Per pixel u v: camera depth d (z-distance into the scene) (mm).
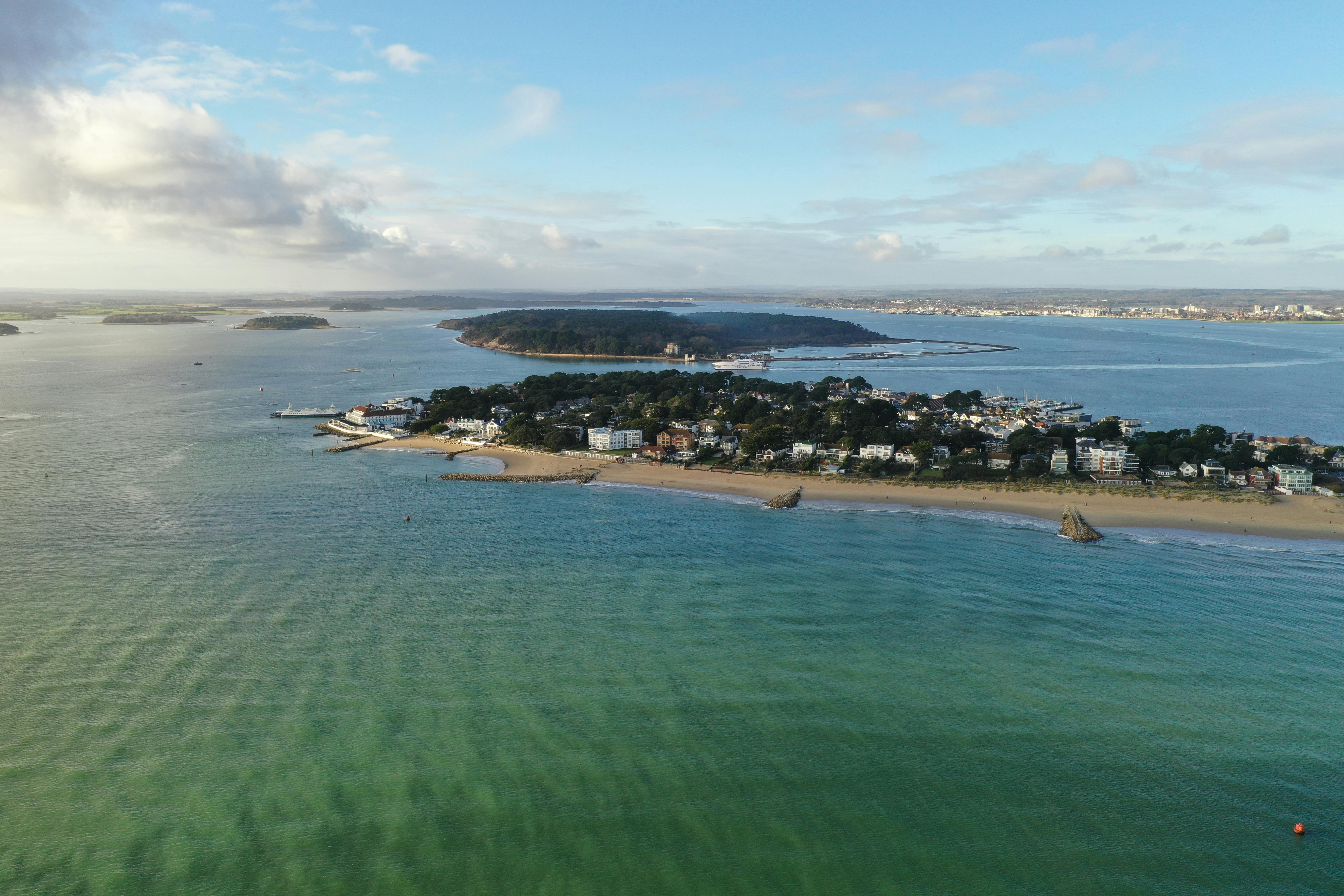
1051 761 75062
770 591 116688
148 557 125750
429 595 112625
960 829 66250
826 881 60812
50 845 63344
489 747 76000
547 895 59312
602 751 75688
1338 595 117438
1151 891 60062
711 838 65000
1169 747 77375
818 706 84000
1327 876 61344
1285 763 74812
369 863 62062
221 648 94688
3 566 120312
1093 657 95812
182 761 73250
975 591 117812
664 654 95250
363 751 75188
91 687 85250
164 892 59188
